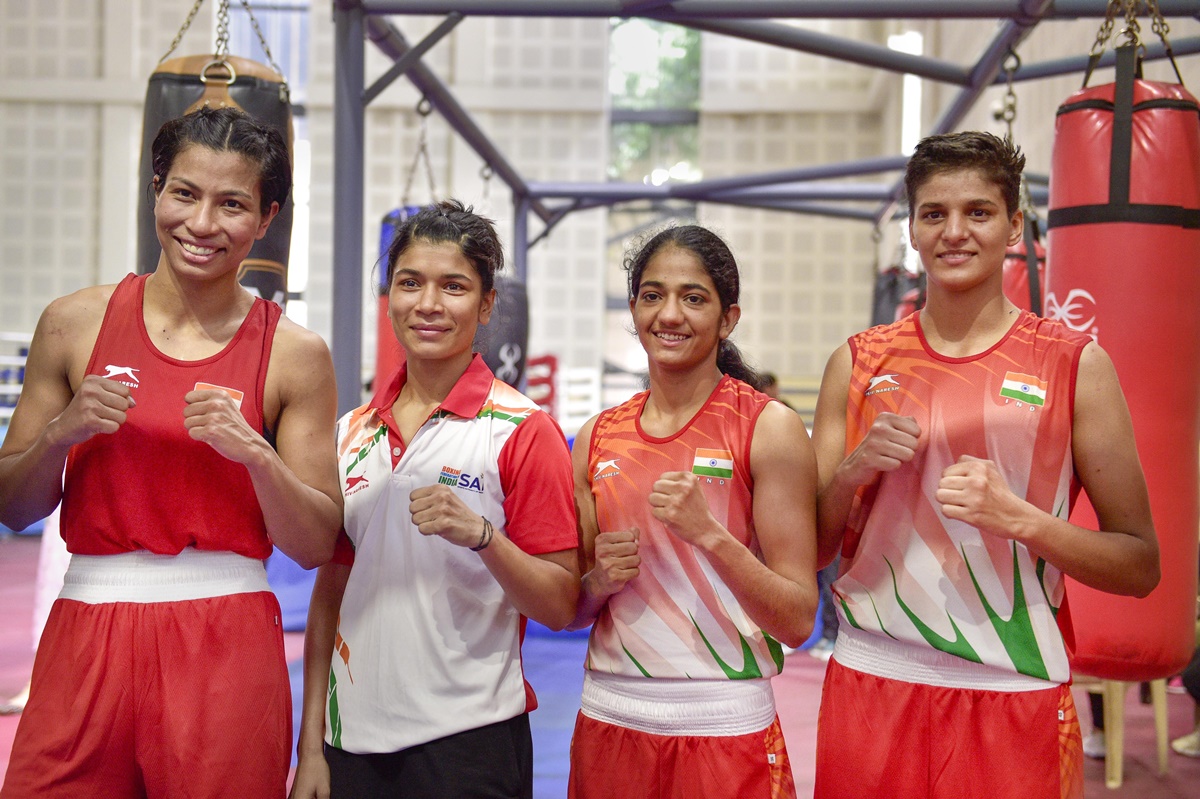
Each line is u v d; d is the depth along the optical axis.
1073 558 1.63
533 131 13.30
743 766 1.73
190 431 1.54
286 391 1.77
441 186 13.11
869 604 1.79
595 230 13.27
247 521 1.73
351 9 3.82
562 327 13.22
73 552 1.71
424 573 1.77
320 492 1.76
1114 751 3.44
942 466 1.75
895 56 4.36
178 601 1.67
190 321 1.75
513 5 3.78
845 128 13.64
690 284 1.80
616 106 14.04
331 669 1.84
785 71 13.70
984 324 1.79
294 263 8.90
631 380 13.34
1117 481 1.71
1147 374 2.43
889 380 1.83
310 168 12.80
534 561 1.72
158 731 1.63
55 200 13.07
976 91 4.51
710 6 3.78
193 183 1.67
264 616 1.73
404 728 1.74
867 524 1.82
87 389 1.53
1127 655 2.34
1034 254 2.97
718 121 13.77
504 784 1.76
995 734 1.68
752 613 1.69
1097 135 2.51
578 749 1.85
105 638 1.64
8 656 5.00
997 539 1.71
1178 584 2.37
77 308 1.75
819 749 1.84
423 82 4.83
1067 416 1.72
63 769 1.61
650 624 1.78
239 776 1.65
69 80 13.02
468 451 1.80
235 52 12.92
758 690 1.78
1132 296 2.44
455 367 1.86
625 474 1.84
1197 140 2.48
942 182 1.74
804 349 13.58
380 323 4.99
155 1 13.08
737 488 1.80
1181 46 3.99
